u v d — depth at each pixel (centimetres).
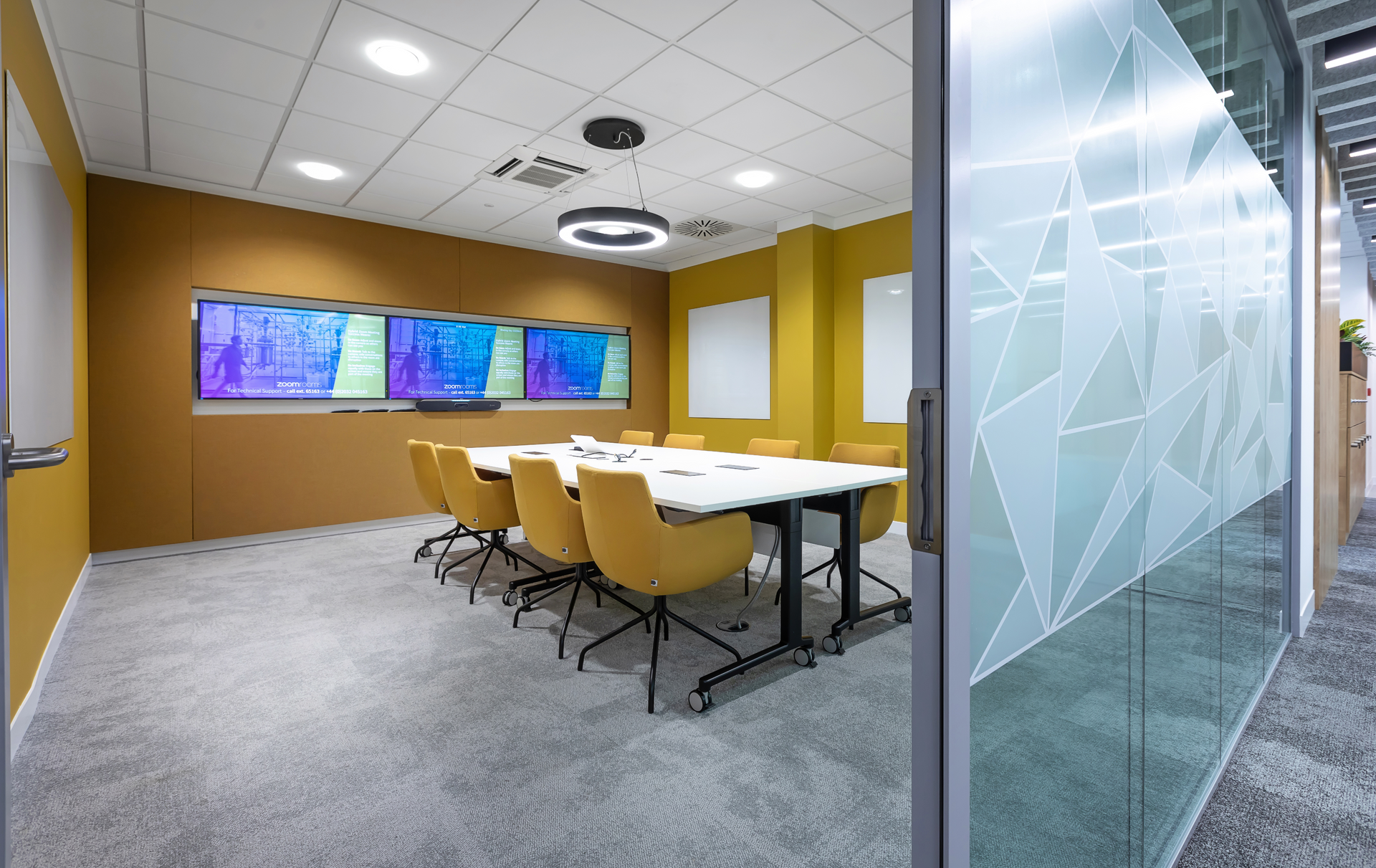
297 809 177
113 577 406
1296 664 279
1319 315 325
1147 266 144
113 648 290
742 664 250
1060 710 114
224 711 232
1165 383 156
